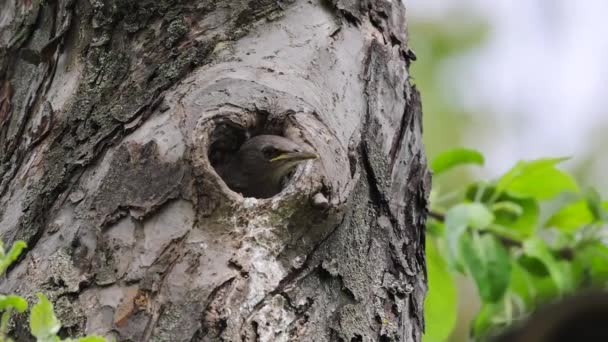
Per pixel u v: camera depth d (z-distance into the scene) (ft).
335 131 26.94
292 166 26.76
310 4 29.32
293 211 24.84
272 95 26.66
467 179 53.11
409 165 29.37
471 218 34.83
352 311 25.88
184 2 28.19
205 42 27.66
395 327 26.63
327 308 25.45
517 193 38.78
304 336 24.68
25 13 29.81
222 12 28.27
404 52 30.86
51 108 27.63
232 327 23.59
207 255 24.17
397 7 31.37
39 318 19.85
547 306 15.79
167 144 25.25
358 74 28.86
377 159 28.04
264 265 24.41
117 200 24.98
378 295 26.68
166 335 23.27
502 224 38.83
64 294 24.13
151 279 23.86
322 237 25.32
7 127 29.19
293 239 24.91
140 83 26.91
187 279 23.85
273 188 29.37
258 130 26.78
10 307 21.70
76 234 24.94
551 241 41.37
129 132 26.02
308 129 26.17
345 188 25.77
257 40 28.09
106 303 23.84
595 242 38.65
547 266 36.45
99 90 27.25
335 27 29.22
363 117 28.25
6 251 25.40
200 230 24.50
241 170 29.14
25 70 29.43
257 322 23.97
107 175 25.40
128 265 24.17
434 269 37.83
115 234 24.67
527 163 38.27
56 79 28.45
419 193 29.55
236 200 24.72
